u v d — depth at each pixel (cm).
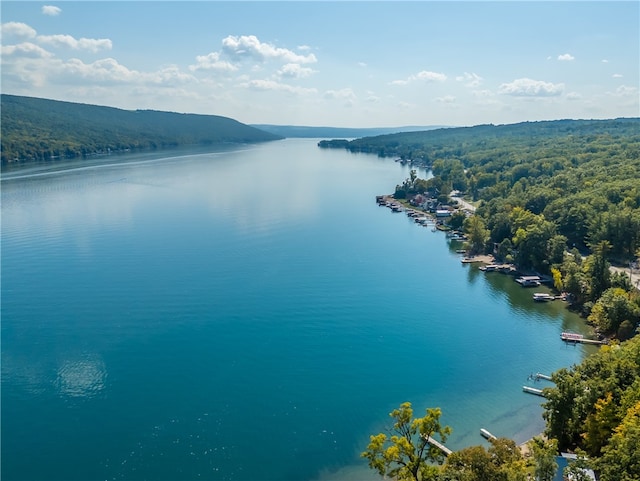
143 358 12125
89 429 9538
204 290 16438
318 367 11925
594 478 6806
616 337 12850
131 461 8725
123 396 10575
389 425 9806
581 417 8269
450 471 6525
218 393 10762
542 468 6200
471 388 11100
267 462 8781
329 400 10612
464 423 9850
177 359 12119
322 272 18600
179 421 9825
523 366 12050
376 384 11238
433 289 17175
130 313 14575
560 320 14650
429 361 12281
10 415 9900
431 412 6938
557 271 16825
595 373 8706
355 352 12644
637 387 7519
